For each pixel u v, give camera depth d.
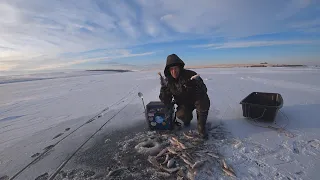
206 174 2.35
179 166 2.54
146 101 6.80
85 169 2.67
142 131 3.89
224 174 2.33
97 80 18.20
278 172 2.31
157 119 3.68
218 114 4.65
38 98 8.80
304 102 5.29
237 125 3.85
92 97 8.38
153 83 12.84
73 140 3.67
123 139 3.57
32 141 3.72
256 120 3.97
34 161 2.96
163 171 2.49
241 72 19.88
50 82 18.38
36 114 5.82
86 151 3.19
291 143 3.00
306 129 3.47
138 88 10.62
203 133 3.29
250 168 2.42
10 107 7.00
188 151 2.88
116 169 2.60
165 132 3.65
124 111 5.58
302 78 11.72
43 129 4.40
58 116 5.48
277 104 4.41
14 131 4.34
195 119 4.27
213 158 2.68
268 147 2.91
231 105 5.46
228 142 3.13
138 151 3.05
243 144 3.04
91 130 4.16
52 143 3.59
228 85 9.84
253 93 4.82
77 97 8.58
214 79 13.23
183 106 3.64
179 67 3.26
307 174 2.24
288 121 3.89
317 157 2.58
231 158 2.66
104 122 4.66
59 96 9.14
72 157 3.03
